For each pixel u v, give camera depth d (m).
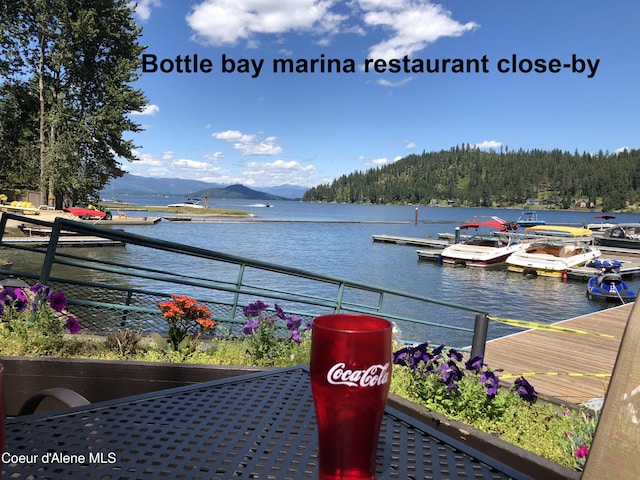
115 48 39.31
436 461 1.17
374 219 84.25
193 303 3.89
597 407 3.56
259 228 48.16
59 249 23.97
